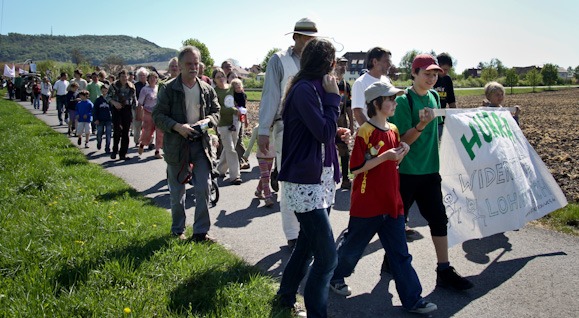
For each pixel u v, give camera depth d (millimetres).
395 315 3324
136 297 3156
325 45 2857
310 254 3186
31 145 10148
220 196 6859
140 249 4086
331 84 2816
